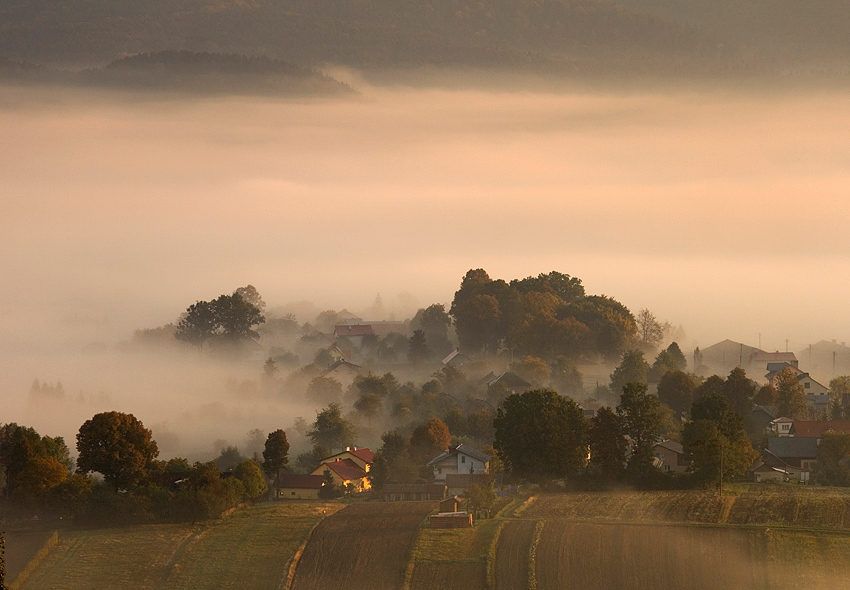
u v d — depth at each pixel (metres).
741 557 178.88
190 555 188.25
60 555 188.25
